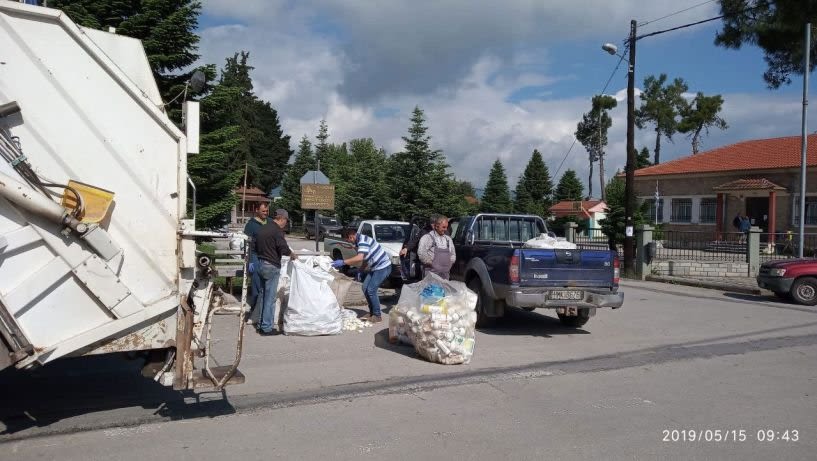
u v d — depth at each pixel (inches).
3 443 188.1
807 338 378.6
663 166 1434.5
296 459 178.9
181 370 188.1
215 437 195.9
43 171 170.1
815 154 1146.7
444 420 215.9
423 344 301.0
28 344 162.9
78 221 170.1
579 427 209.9
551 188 2559.1
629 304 528.4
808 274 536.1
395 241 601.9
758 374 286.5
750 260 771.4
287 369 282.7
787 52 863.1
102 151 177.8
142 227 183.2
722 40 879.7
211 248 497.0
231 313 205.5
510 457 183.0
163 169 186.2
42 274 167.9
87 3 566.9
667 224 1348.4
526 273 360.5
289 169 2564.0
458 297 307.0
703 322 435.5
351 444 191.6
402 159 1341.0
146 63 202.5
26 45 168.6
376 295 400.8
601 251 375.6
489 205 2194.9
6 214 163.9
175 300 186.5
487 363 303.0
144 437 194.9
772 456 186.4
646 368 296.7
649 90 2509.8
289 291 361.4
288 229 2170.3
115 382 255.4
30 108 168.9
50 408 221.9
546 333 387.2
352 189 1649.9
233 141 657.0
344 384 260.5
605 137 2503.7
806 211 1125.1
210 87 642.2
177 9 615.8
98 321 176.6
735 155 1314.0
